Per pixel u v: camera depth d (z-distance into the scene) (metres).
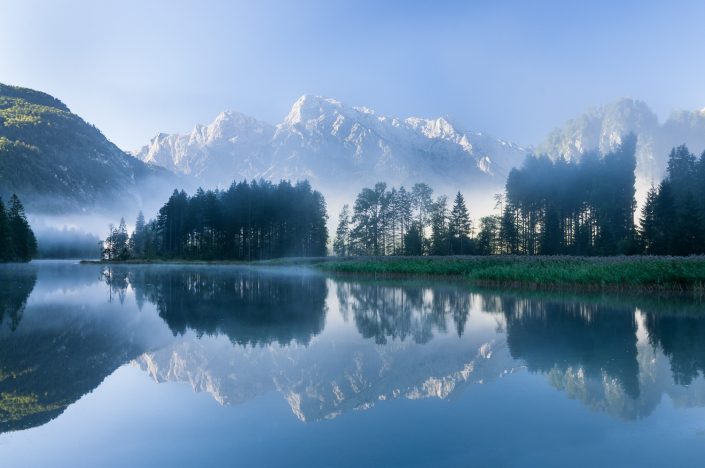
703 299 25.08
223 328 16.03
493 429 6.95
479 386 9.21
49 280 42.47
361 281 41.31
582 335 14.66
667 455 6.06
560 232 80.75
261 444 6.49
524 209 87.88
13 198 103.62
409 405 8.10
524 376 9.90
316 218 106.56
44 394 8.84
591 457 5.99
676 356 11.61
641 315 19.14
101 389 9.13
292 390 9.02
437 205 91.69
